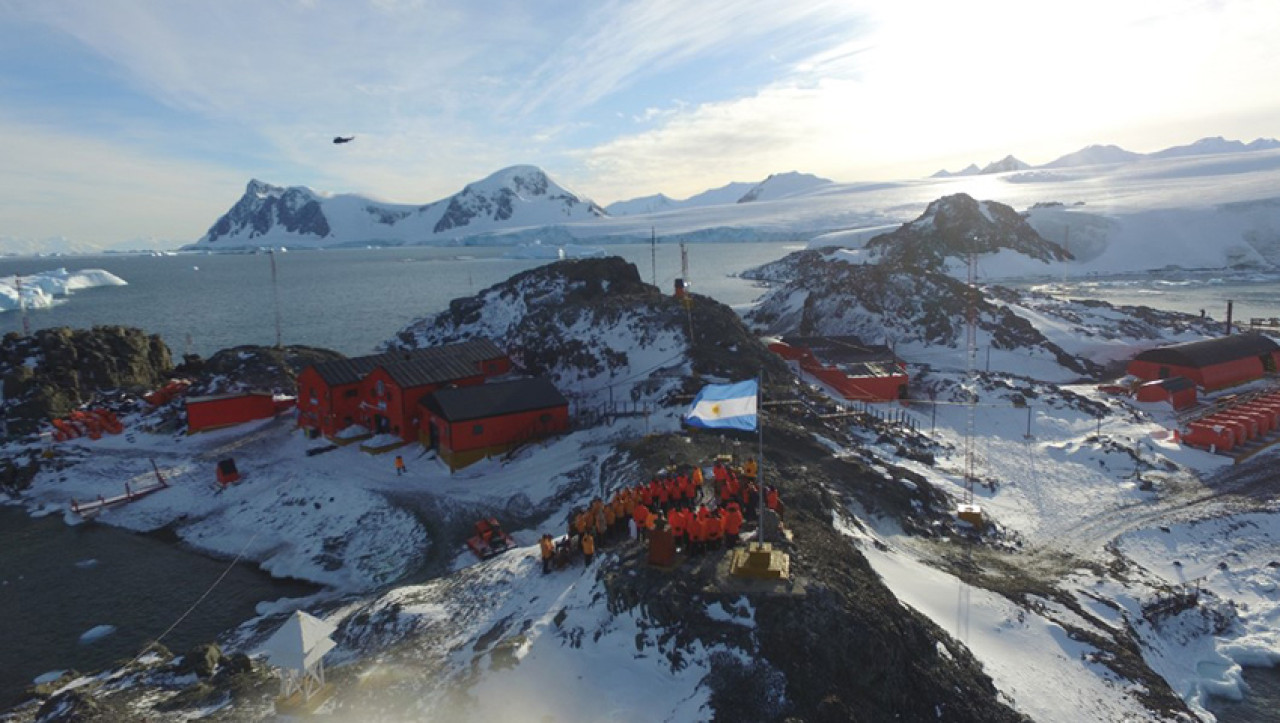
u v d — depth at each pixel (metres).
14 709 26.62
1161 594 33.72
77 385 71.06
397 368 56.12
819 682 21.22
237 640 32.22
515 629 24.78
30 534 44.44
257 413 62.78
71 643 32.97
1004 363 82.81
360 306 164.75
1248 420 54.12
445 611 27.86
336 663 25.89
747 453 42.41
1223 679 29.02
